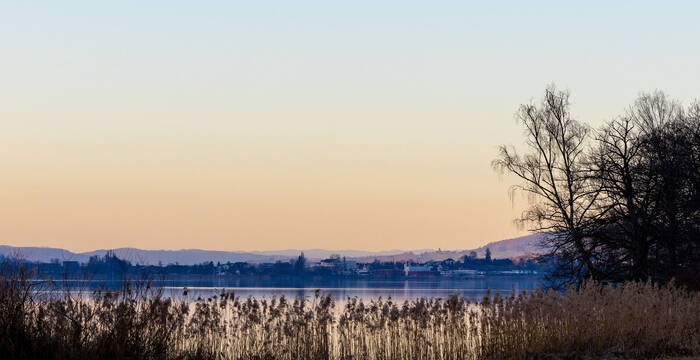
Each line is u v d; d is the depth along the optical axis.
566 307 27.84
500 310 27.34
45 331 17.89
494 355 26.12
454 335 26.67
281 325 25.53
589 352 25.77
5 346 17.06
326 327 26.17
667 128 50.00
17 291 17.89
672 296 32.31
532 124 52.53
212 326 23.50
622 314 27.72
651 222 45.47
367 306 27.33
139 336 19.52
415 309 27.03
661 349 25.84
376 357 25.97
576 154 51.56
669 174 45.00
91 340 18.59
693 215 45.47
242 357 23.84
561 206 50.25
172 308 21.56
